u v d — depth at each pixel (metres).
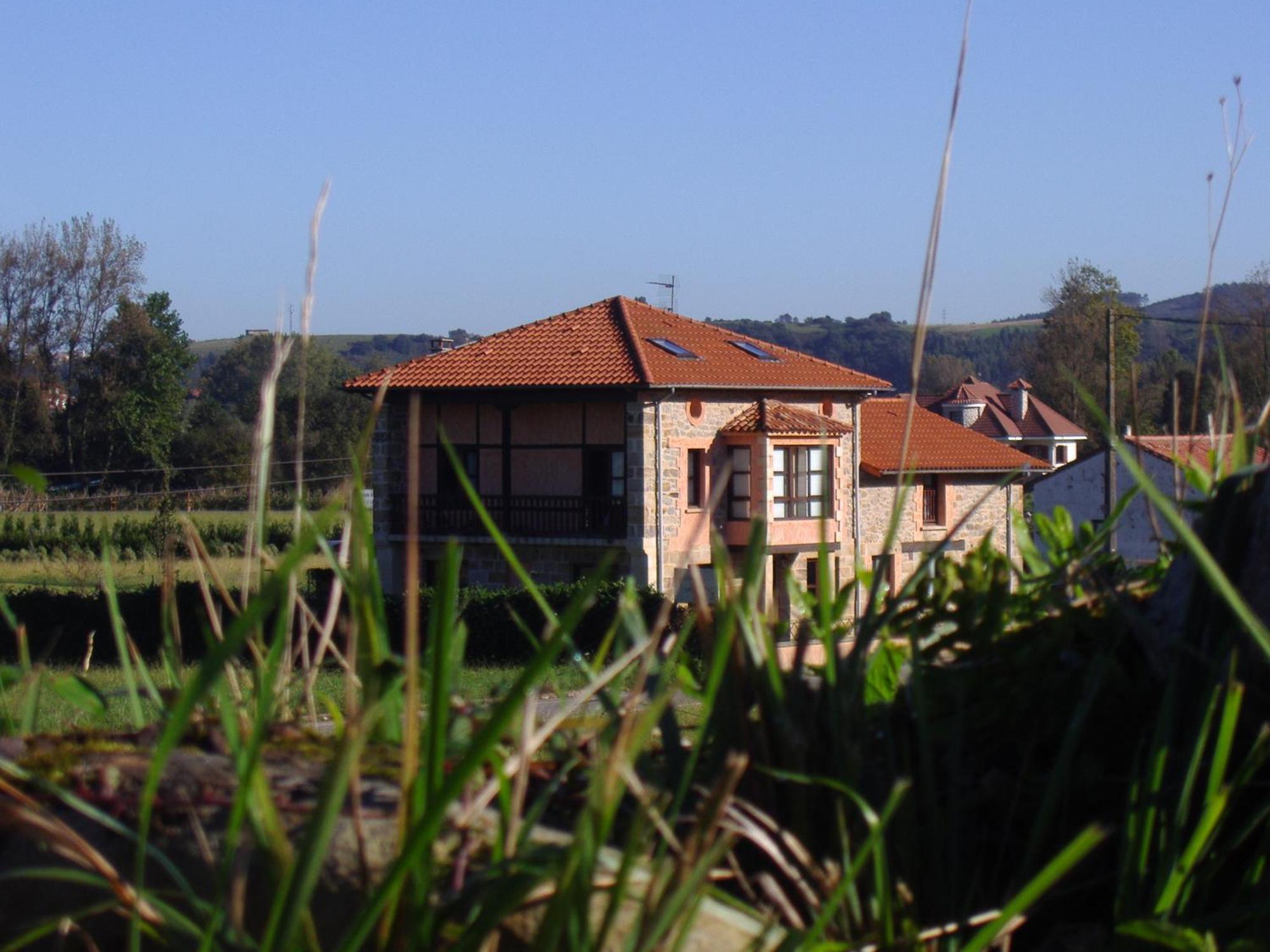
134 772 1.72
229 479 50.56
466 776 1.30
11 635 20.41
